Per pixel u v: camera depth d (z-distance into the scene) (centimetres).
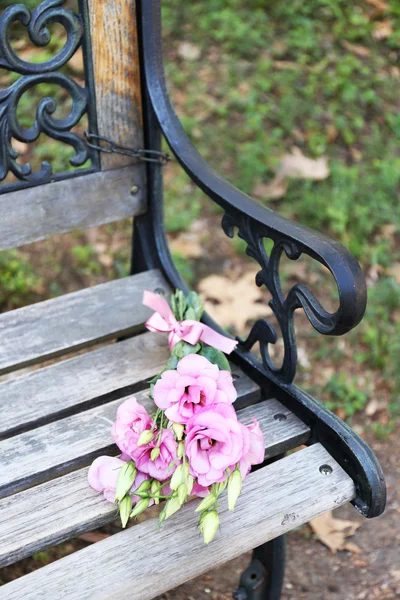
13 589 127
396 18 276
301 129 230
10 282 197
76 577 128
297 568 172
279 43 255
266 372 148
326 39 261
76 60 239
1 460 137
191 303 150
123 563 129
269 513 134
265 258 145
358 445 138
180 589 168
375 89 249
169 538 131
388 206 219
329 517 179
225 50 249
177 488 127
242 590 158
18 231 153
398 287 205
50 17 147
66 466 138
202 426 127
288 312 143
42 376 148
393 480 185
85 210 158
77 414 143
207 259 209
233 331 197
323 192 217
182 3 261
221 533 132
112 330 154
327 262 135
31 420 142
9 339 150
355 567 173
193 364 132
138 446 130
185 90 237
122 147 156
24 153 217
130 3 151
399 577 171
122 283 160
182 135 153
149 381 147
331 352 198
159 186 160
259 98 236
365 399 193
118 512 133
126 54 153
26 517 132
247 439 128
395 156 233
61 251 205
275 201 215
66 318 154
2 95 147
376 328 201
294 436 142
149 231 164
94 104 153
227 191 148
